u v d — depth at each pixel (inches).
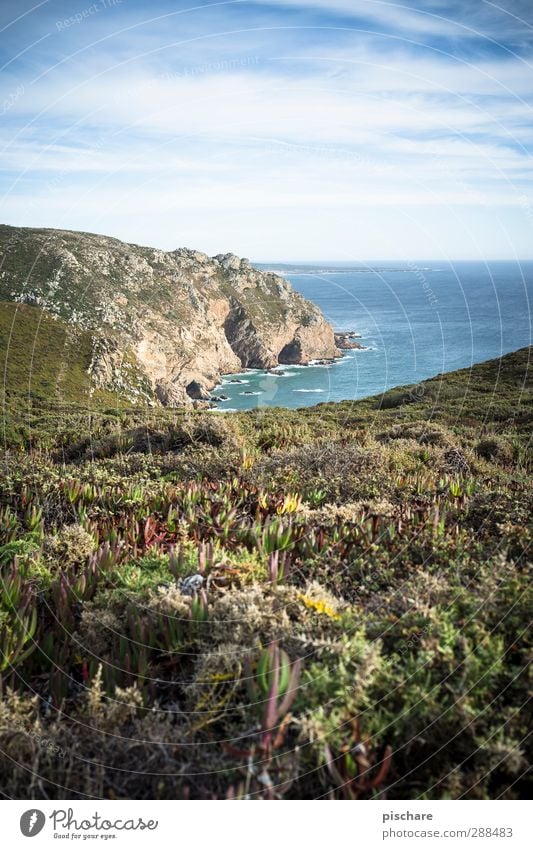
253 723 75.2
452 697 76.7
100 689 84.6
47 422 542.9
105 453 306.5
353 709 73.6
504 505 158.6
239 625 94.0
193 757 72.4
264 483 205.6
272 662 79.1
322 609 98.0
